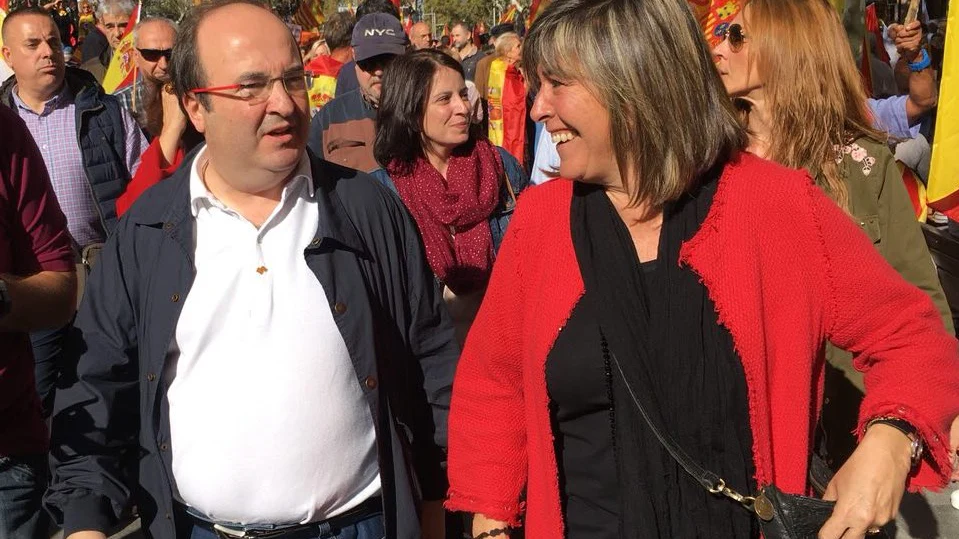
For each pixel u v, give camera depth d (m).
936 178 4.61
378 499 2.38
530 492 2.14
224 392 2.21
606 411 2.00
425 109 4.14
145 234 2.31
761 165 1.97
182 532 2.33
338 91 5.93
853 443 2.79
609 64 1.90
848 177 2.84
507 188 4.36
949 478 1.86
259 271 2.25
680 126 1.90
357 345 2.28
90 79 5.02
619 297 1.94
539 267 2.09
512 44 9.47
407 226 2.51
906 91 6.05
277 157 2.23
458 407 2.33
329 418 2.25
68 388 2.34
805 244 1.91
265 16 2.27
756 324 1.86
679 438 1.87
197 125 2.32
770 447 1.88
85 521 2.26
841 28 2.85
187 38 2.26
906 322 1.92
